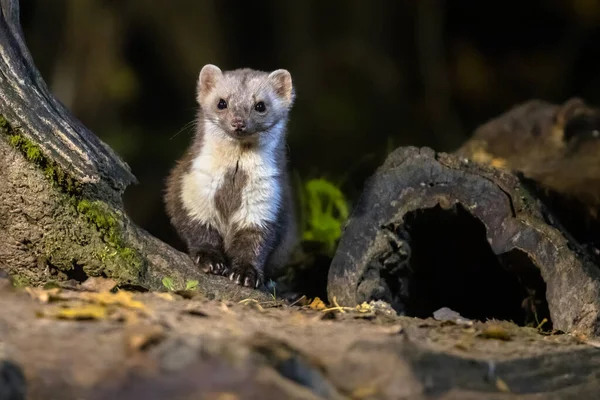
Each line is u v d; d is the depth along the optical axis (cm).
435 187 1050
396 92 2856
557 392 686
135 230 983
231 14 2808
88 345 625
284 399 570
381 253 1054
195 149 1145
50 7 2517
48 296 734
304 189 1526
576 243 1055
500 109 2928
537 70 2970
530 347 779
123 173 982
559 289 988
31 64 962
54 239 950
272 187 1126
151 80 2719
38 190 932
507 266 1071
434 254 1174
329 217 1396
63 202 942
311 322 779
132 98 2602
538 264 1005
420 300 1212
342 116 2731
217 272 1060
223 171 1109
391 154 1084
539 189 1248
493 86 2955
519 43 3030
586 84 2959
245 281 1068
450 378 666
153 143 2567
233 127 1093
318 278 1288
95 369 592
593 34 2934
